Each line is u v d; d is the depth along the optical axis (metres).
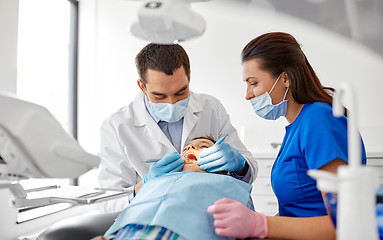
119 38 3.82
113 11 3.83
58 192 1.39
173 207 1.06
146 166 1.88
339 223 0.58
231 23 3.53
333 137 0.99
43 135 0.77
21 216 2.60
